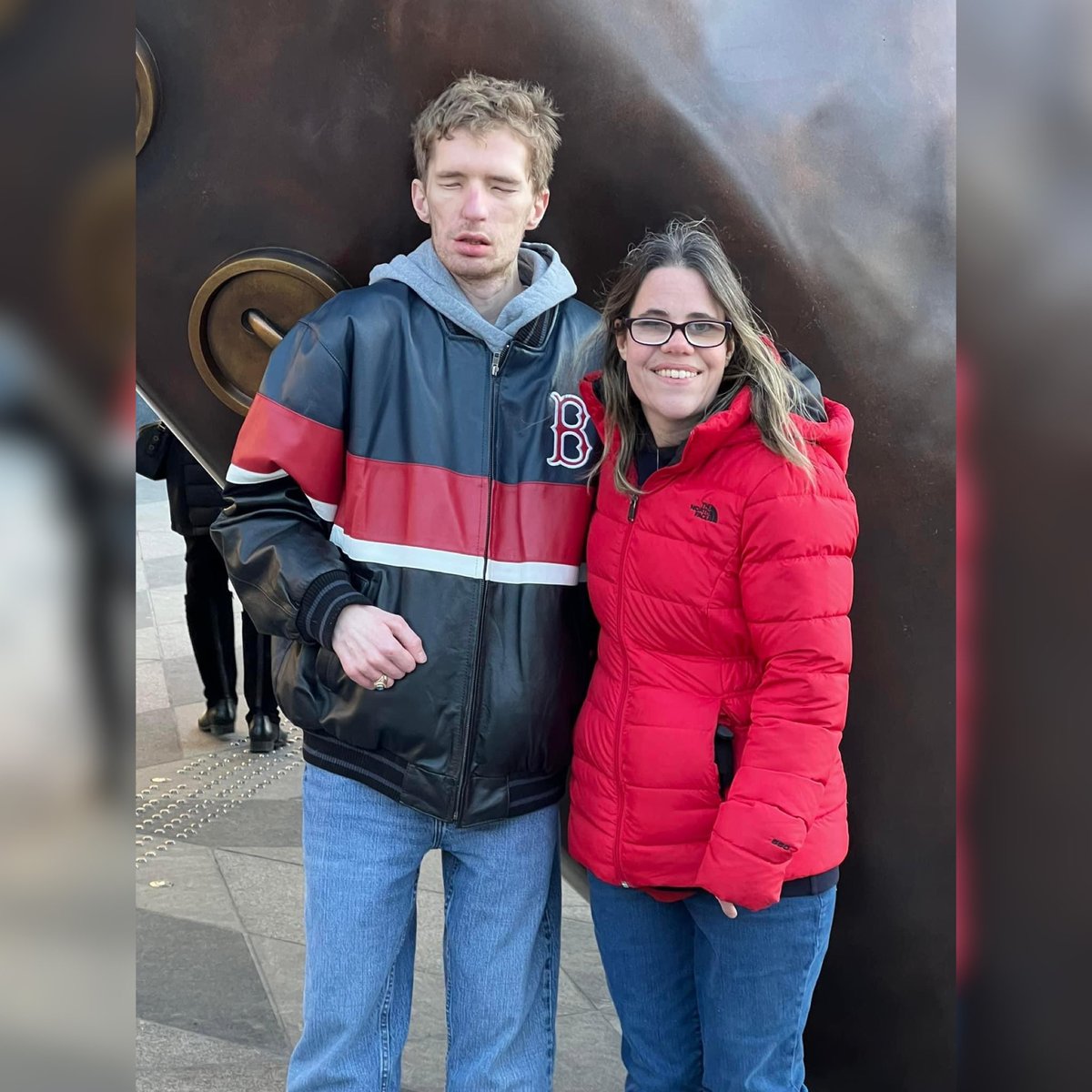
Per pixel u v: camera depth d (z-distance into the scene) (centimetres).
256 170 196
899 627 198
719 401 160
